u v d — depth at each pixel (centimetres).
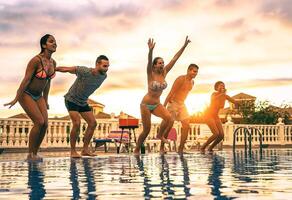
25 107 762
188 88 1086
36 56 772
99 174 482
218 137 1176
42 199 305
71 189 355
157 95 994
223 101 1170
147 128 995
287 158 832
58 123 1912
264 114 4247
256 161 729
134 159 784
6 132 1781
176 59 1034
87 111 878
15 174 484
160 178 436
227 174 477
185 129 1079
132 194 326
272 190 342
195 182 398
